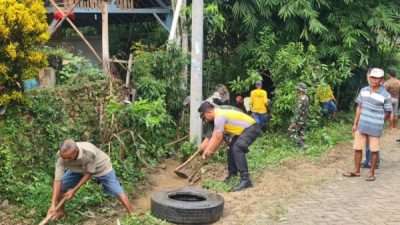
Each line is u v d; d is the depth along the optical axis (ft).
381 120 31.48
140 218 25.86
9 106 31.63
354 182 31.78
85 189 29.30
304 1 46.80
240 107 47.55
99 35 58.95
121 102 36.68
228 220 26.00
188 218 25.50
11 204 27.84
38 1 32.37
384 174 33.53
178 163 37.47
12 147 29.81
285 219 25.91
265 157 37.60
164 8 51.01
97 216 28.22
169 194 27.45
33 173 30.01
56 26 45.57
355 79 54.39
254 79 45.37
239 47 48.55
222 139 30.32
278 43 48.78
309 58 45.73
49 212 25.02
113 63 43.86
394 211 27.02
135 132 36.35
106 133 34.65
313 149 39.32
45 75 37.47
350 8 50.31
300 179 32.27
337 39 49.83
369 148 32.45
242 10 47.14
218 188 30.86
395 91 47.21
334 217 26.18
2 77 30.94
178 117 41.78
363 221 25.68
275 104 44.75
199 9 37.78
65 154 24.23
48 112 32.17
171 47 41.63
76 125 33.65
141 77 40.22
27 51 31.86
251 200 28.76
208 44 51.42
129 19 58.39
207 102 30.37
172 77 41.37
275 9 48.16
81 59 40.34
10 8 29.96
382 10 50.03
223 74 50.47
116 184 26.66
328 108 47.16
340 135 43.86
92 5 47.34
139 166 35.24
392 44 56.18
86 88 35.01
